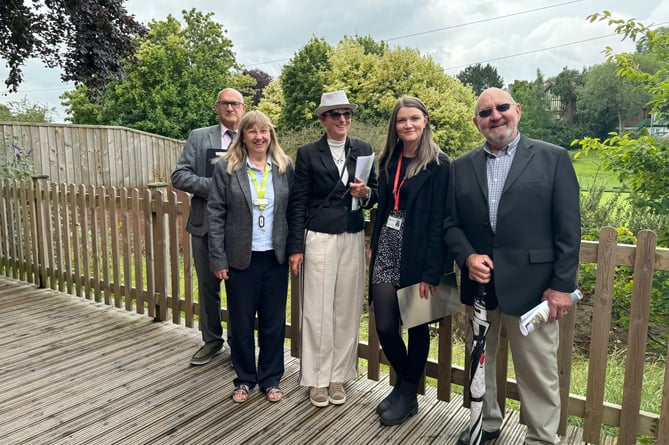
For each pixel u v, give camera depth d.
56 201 5.06
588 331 4.78
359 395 2.98
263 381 2.98
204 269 3.38
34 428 2.61
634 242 3.75
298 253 2.79
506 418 2.67
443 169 2.38
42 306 4.72
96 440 2.50
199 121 24.25
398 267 2.50
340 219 2.71
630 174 3.64
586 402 2.38
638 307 2.18
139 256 4.39
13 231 5.66
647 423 2.24
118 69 8.69
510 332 2.21
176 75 23.81
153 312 4.33
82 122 24.23
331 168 2.68
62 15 7.94
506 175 2.11
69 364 3.43
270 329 2.96
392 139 2.50
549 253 2.04
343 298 2.83
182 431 2.58
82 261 5.23
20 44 7.68
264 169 2.85
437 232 2.36
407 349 2.74
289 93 19.59
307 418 2.71
